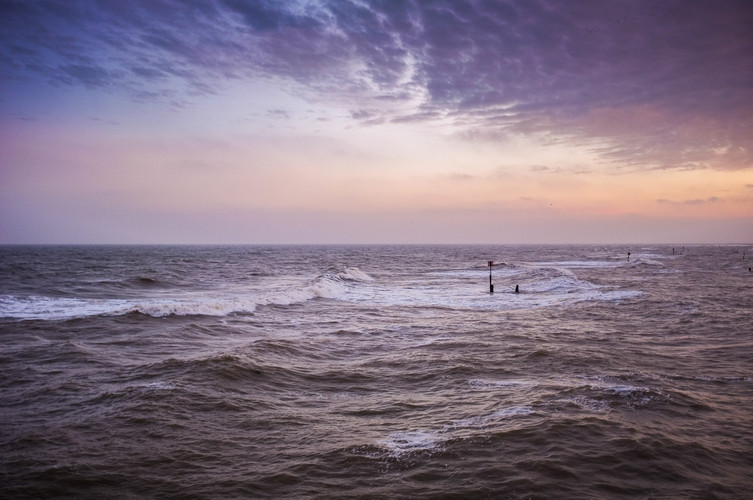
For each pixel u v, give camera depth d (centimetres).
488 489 542
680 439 694
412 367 1133
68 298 2584
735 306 2309
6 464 602
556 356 1230
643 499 526
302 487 548
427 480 564
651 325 1777
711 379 1054
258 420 766
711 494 540
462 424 748
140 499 523
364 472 585
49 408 806
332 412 814
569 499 522
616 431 714
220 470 591
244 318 1905
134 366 1085
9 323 1658
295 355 1236
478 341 1440
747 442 694
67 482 558
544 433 701
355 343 1431
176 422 746
